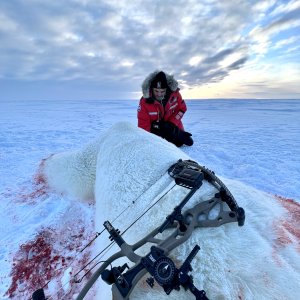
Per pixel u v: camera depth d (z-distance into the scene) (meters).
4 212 3.74
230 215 1.43
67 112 20.14
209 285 1.16
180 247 1.33
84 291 1.17
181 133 5.66
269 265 1.25
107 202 2.25
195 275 1.20
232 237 1.38
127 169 2.34
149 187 2.03
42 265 2.68
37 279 2.49
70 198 4.01
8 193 4.36
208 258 1.26
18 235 3.20
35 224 3.42
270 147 6.63
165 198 1.74
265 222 1.58
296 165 5.10
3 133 9.59
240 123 11.70
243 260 1.26
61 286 2.34
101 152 3.34
